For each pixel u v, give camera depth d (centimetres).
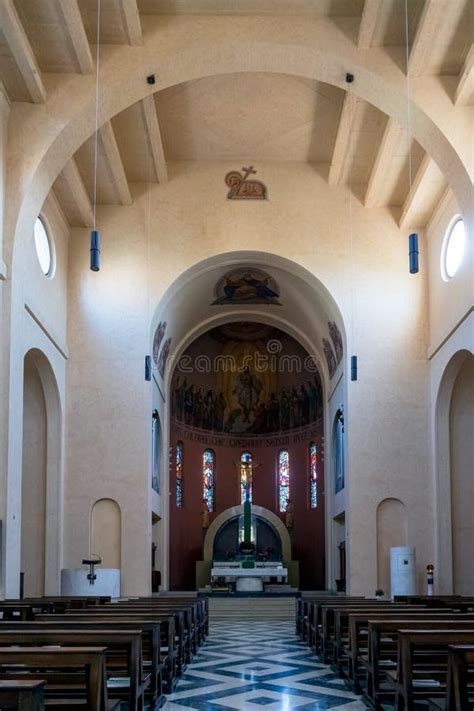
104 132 1617
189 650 1152
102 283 2000
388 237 2020
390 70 1448
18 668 635
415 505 1927
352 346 1986
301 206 2027
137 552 1905
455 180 1517
